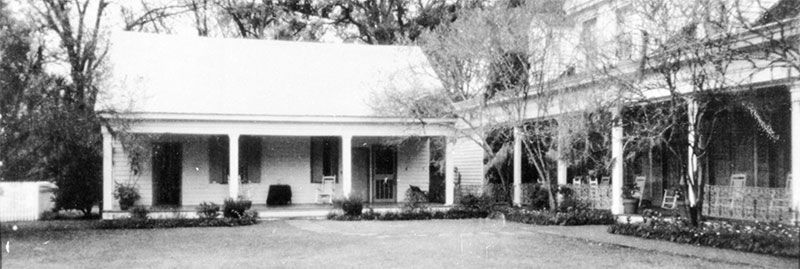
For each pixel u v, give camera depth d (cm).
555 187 2212
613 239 1662
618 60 1953
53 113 2319
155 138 2538
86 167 2403
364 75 2945
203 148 2647
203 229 2052
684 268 1227
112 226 2070
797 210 1518
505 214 2345
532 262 1339
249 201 2319
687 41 1559
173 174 2623
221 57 2880
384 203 2795
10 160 2316
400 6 4128
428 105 2611
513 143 2756
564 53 2247
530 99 2338
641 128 1809
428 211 2431
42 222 2227
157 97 2569
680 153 1659
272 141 2723
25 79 2305
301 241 1723
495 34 2320
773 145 1939
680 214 1848
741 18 1416
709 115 1852
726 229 1522
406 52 3078
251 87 2747
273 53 2980
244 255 1470
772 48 1405
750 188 1861
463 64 2567
